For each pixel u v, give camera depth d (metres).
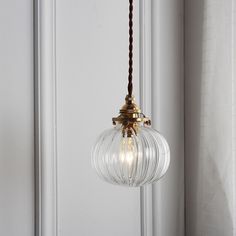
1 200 1.24
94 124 1.39
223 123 1.43
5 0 1.25
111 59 1.43
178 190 1.56
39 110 1.28
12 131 1.26
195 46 1.53
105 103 1.42
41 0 1.29
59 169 1.32
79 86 1.36
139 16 1.49
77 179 1.36
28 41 1.29
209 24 1.47
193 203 1.54
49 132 1.29
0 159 1.24
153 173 1.04
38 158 1.28
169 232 1.54
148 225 1.49
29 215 1.28
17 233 1.26
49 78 1.30
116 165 1.04
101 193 1.41
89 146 1.38
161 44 1.53
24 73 1.28
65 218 1.33
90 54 1.39
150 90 1.51
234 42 1.42
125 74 1.46
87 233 1.38
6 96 1.25
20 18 1.28
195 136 1.54
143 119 1.07
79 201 1.36
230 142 1.42
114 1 1.44
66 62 1.34
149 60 1.50
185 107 1.58
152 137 1.06
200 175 1.50
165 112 1.54
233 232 1.41
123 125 1.06
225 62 1.43
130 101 1.08
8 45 1.25
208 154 1.47
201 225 1.49
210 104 1.46
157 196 1.50
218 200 1.44
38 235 1.28
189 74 1.56
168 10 1.55
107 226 1.42
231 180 1.42
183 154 1.58
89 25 1.39
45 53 1.29
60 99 1.33
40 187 1.28
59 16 1.33
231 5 1.42
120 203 1.44
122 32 1.46
